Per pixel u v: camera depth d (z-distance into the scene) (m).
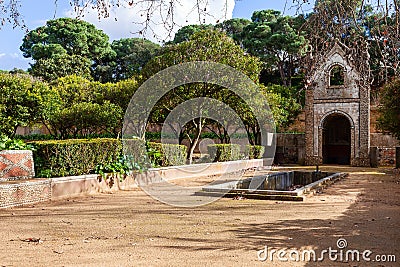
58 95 23.50
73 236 6.09
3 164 9.39
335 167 23.59
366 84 6.46
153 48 40.00
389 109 19.22
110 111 22.28
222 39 18.77
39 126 25.81
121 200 9.94
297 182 17.81
